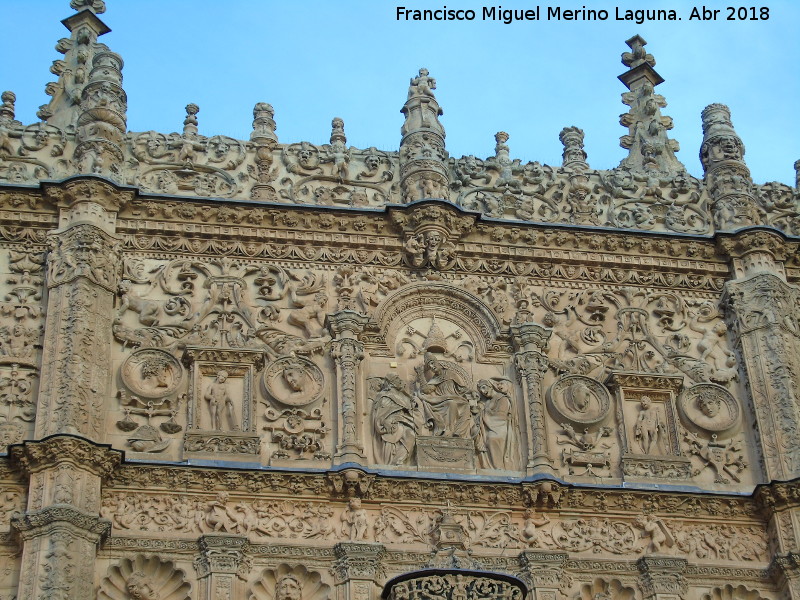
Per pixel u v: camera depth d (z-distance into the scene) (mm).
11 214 23312
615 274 24828
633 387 23484
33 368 21984
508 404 22969
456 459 22281
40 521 20016
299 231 24125
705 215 25781
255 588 20750
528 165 25797
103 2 26734
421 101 25984
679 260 25094
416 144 25266
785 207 26172
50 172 23922
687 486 22594
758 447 23203
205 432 21797
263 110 25562
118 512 20875
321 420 22391
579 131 26719
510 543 21656
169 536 20828
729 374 23969
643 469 22703
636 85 28234
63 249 22781
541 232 24719
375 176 25078
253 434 21906
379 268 24125
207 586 20406
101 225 23219
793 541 21906
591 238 24875
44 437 20688
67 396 21219
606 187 25844
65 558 19797
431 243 24016
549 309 24297
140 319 22812
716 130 26641
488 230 24578
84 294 22266
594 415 23156
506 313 24016
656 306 24688
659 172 26422
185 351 22562
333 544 21172
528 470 22219
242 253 23859
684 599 21609
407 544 21391
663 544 21984
